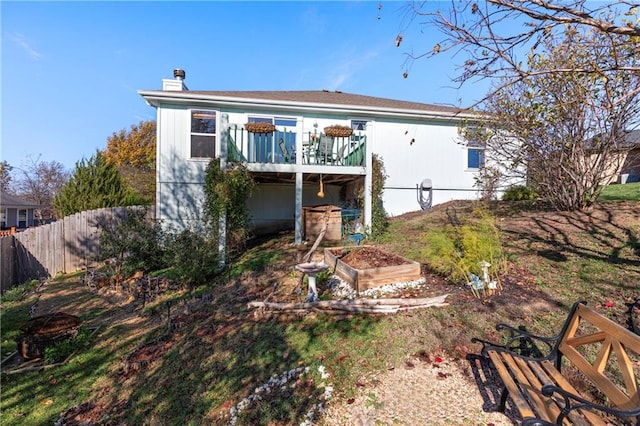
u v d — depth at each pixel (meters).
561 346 2.58
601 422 1.80
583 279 4.39
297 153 8.57
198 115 9.96
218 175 7.61
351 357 3.34
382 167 9.81
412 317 4.00
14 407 3.28
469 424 2.37
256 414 2.71
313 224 9.71
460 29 2.49
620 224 5.79
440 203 12.08
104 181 11.82
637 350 1.74
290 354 3.54
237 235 7.79
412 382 2.88
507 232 6.62
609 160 6.45
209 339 4.15
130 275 7.41
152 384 3.44
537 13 2.19
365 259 5.93
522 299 4.12
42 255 8.49
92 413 3.12
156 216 9.70
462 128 7.69
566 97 5.11
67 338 4.39
